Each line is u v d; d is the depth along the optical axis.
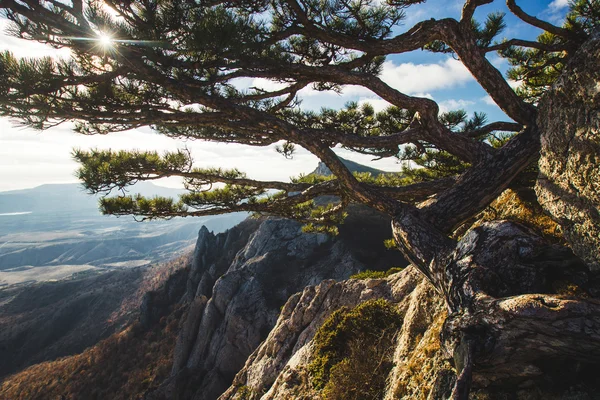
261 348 15.60
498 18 6.63
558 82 3.20
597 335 2.34
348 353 8.41
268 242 52.91
